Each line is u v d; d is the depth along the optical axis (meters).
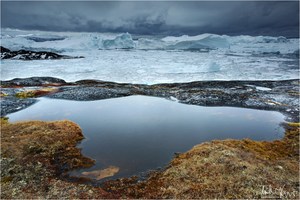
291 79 78.62
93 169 22.91
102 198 17.94
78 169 22.83
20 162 22.45
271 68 107.44
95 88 62.41
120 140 29.98
